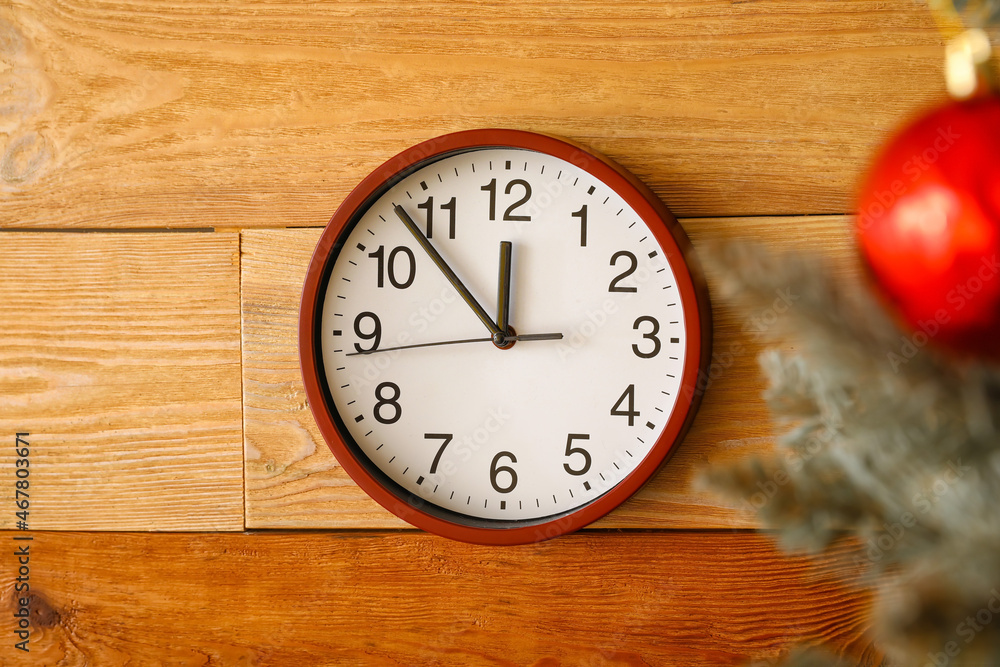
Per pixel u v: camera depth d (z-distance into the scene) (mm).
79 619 891
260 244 886
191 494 889
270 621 887
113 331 892
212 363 888
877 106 861
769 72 865
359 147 883
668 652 874
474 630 881
